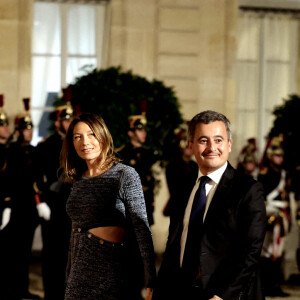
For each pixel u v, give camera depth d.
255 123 22.31
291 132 17.45
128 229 8.59
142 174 15.28
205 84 21.66
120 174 8.57
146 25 21.28
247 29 22.22
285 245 17.98
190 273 7.45
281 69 22.50
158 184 16.19
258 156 21.81
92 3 21.16
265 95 22.41
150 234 8.33
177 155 16.91
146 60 21.27
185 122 17.92
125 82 16.48
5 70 20.41
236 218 7.29
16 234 15.10
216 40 21.67
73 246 8.77
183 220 7.86
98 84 15.95
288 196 16.83
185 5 21.50
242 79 22.25
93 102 15.69
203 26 21.62
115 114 15.51
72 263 8.76
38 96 21.09
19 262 15.25
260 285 7.31
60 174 14.17
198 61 21.61
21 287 15.35
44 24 21.08
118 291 8.44
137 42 21.23
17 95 20.52
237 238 7.29
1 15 20.34
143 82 16.67
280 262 16.72
